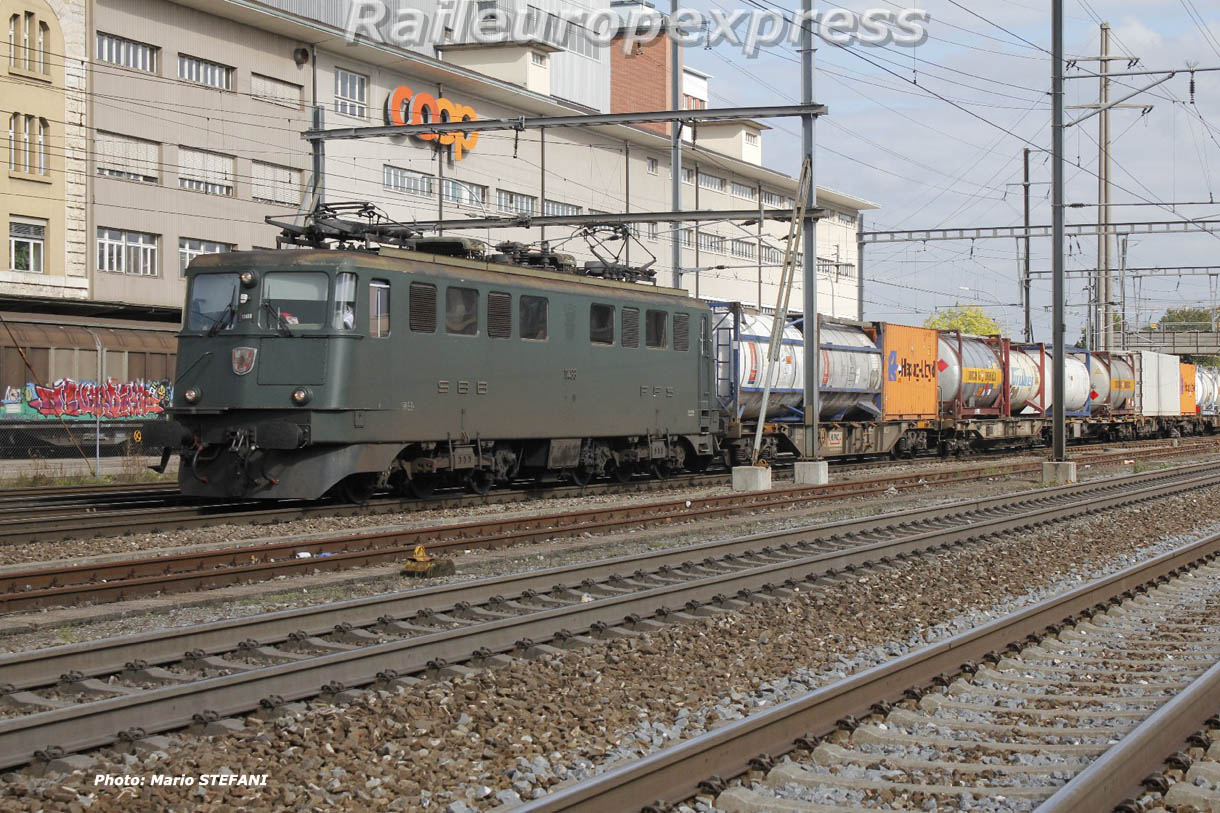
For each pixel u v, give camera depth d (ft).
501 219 80.43
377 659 28.07
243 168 132.36
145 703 23.70
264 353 59.88
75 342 101.45
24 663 26.68
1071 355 157.38
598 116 72.69
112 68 120.16
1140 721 24.67
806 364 85.46
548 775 21.81
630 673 29.68
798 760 22.35
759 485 79.87
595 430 75.61
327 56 140.46
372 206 67.51
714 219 79.71
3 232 112.68
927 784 21.15
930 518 62.85
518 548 50.01
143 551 47.78
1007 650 32.07
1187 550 49.57
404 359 62.44
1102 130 172.65
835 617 37.65
